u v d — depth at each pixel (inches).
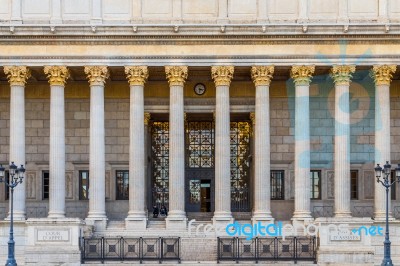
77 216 3577.8
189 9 3329.2
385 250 2650.1
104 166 3351.4
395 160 3558.1
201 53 3282.5
